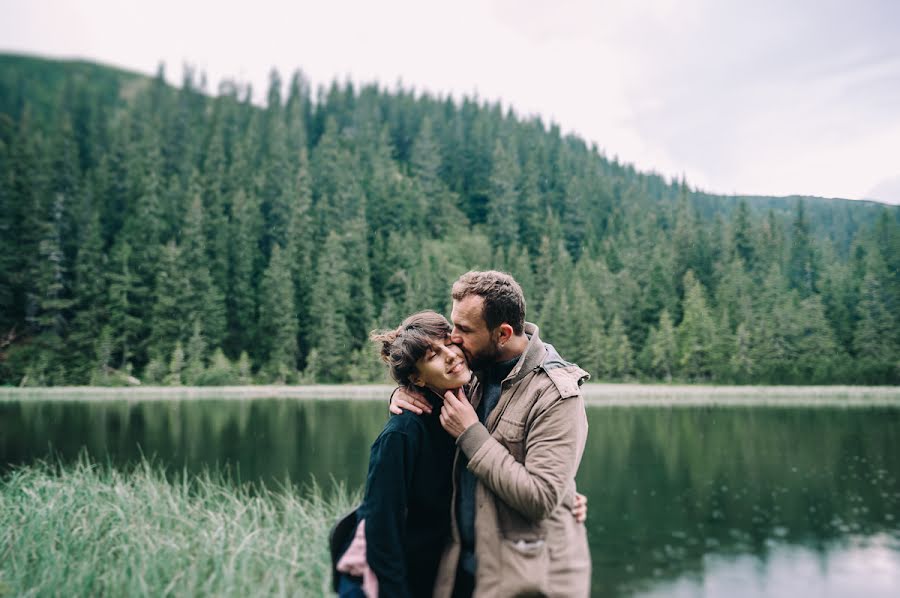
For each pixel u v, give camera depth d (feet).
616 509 38.91
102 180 253.24
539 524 6.54
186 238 213.87
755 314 223.30
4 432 73.46
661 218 388.16
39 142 261.65
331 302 206.59
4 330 185.47
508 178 338.13
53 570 13.57
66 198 227.20
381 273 254.88
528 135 419.95
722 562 28.30
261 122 374.84
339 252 226.99
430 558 6.91
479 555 6.47
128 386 173.37
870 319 211.00
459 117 441.27
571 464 6.46
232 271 228.22
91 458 53.21
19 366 173.27
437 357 6.66
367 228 283.59
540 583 6.26
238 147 300.40
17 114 407.44
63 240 215.10
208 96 401.90
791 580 25.94
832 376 189.98
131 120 320.91
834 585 25.32
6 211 194.90
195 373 181.16
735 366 195.11
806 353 202.49
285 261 231.50
